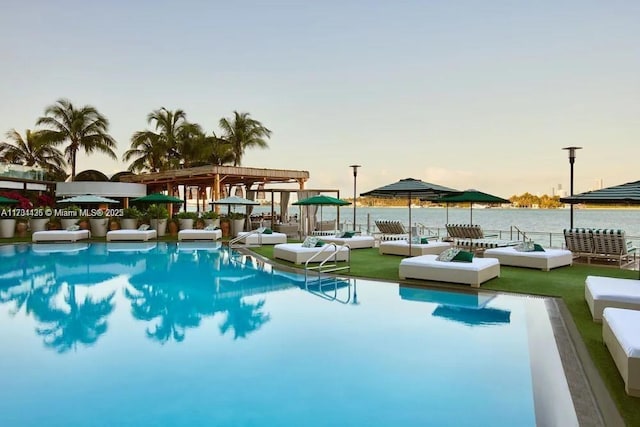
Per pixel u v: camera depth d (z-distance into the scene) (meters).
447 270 8.67
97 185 27.56
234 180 26.86
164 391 3.87
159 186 33.19
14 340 5.30
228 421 3.34
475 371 4.30
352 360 4.61
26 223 20.30
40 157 38.97
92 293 8.09
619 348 4.10
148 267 11.41
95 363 4.54
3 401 3.67
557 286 8.41
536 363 4.48
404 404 3.62
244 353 4.83
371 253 14.02
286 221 23.59
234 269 11.05
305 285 8.86
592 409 3.50
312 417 3.40
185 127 32.94
